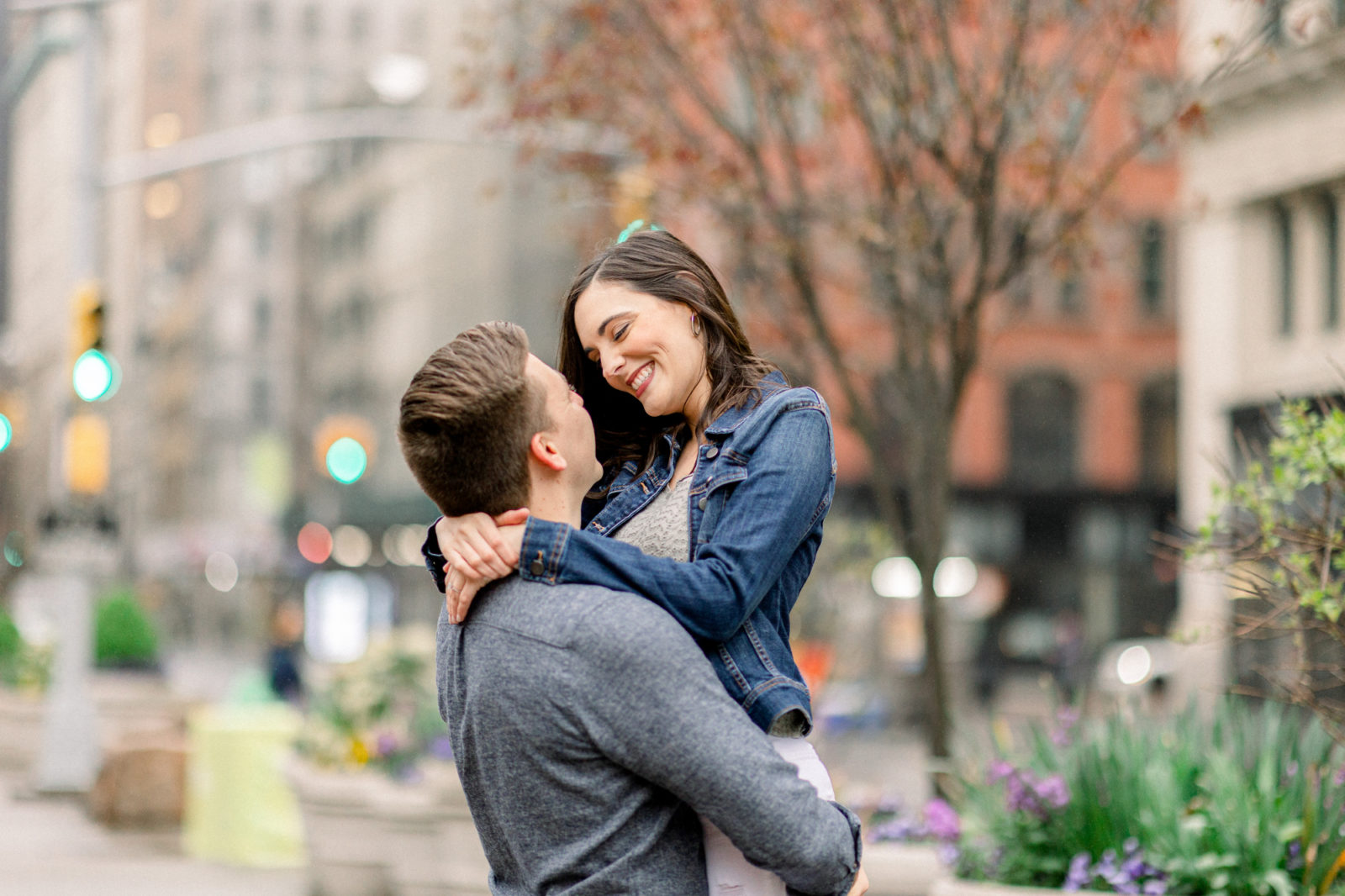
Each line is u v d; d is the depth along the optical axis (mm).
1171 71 9273
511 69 9945
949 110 8500
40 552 15445
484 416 2385
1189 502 24016
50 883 10367
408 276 60656
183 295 84188
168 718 17625
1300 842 4871
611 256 2732
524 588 2377
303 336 73438
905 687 27344
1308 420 4750
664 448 2729
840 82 8852
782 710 2428
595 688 2273
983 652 37438
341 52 89250
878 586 33656
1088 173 8992
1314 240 22141
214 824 11742
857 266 10195
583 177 10352
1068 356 42281
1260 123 22562
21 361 69000
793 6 9023
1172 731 5848
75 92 16234
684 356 2666
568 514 2496
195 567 63344
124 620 21500
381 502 50625
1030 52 8711
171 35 87938
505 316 49781
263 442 68562
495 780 2395
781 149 9367
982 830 5840
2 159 20656
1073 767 5566
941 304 8875
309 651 45625
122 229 82312
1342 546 4652
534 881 2391
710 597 2381
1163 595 41969
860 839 2453
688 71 9281
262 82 88375
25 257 72312
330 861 9172
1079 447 42312
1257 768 5176
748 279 9672
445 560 2639
